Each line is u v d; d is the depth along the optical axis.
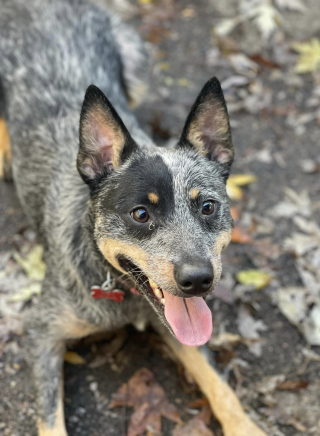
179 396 0.60
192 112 0.51
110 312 0.57
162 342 0.64
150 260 0.45
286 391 0.60
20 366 0.61
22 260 0.71
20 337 0.64
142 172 0.47
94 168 0.50
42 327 0.58
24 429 0.56
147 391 0.59
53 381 0.56
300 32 1.08
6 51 0.73
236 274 0.72
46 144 0.65
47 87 0.69
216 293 0.69
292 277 0.73
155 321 0.60
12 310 0.66
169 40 1.07
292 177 0.86
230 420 0.54
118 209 0.47
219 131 0.52
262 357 0.64
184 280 0.42
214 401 0.55
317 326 0.66
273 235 0.78
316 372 0.62
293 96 0.98
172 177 0.47
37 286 0.68
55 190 0.61
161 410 0.58
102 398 0.60
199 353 0.58
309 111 0.96
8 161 0.80
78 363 0.62
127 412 0.58
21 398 0.58
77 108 0.66
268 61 1.02
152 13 1.11
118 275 0.52
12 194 0.80
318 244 0.76
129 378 0.61
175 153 0.50
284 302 0.68
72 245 0.56
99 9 0.82
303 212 0.80
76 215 0.57
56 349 0.58
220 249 0.48
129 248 0.47
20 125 0.69
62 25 0.75
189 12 1.13
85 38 0.75
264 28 1.07
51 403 0.55
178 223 0.46
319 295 0.70
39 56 0.71
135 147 0.50
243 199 0.82
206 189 0.48
